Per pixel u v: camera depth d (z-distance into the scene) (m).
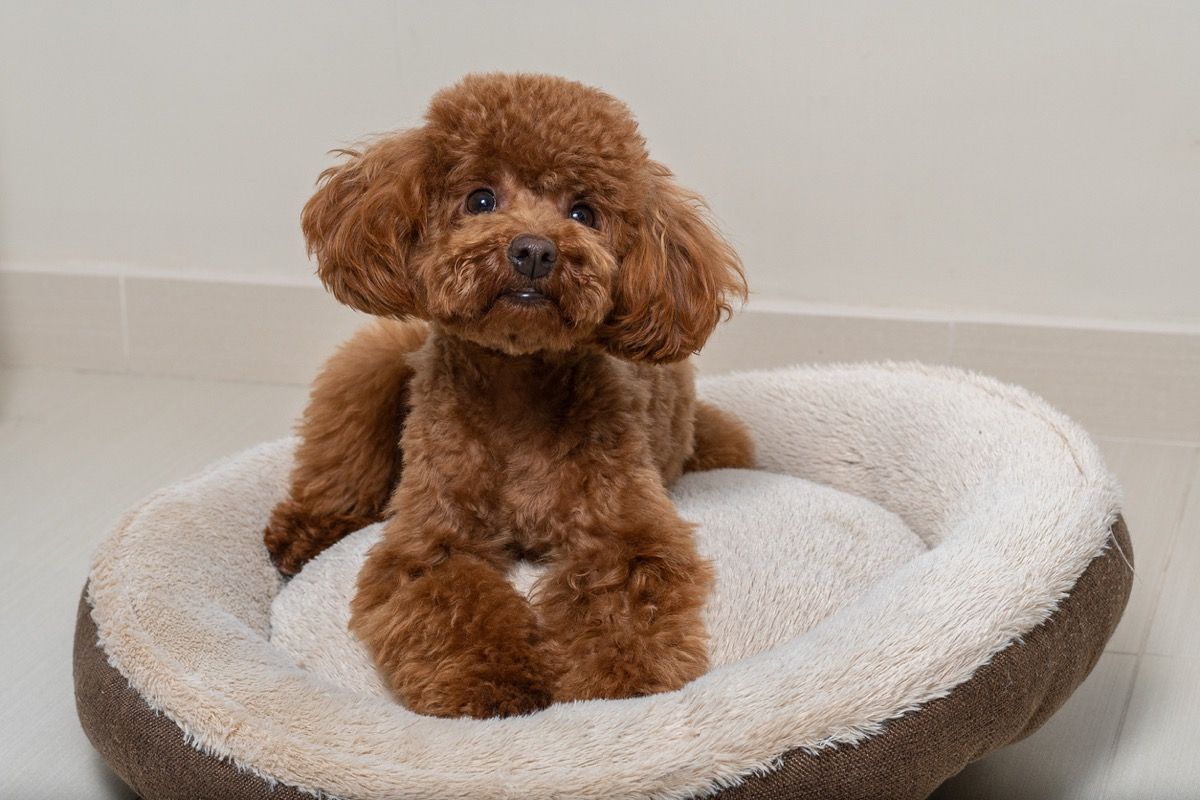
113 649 1.54
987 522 1.69
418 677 1.48
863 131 2.72
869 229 2.78
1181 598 2.11
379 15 2.80
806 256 2.82
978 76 2.64
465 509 1.64
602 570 1.59
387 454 1.91
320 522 1.90
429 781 1.30
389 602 1.56
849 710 1.35
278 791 1.35
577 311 1.44
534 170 1.51
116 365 3.08
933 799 1.66
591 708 1.36
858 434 2.19
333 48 2.84
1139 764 1.72
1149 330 2.67
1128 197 2.65
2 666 1.91
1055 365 2.73
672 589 1.57
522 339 1.47
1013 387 2.13
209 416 2.85
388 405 1.89
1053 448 1.90
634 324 1.57
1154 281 2.69
